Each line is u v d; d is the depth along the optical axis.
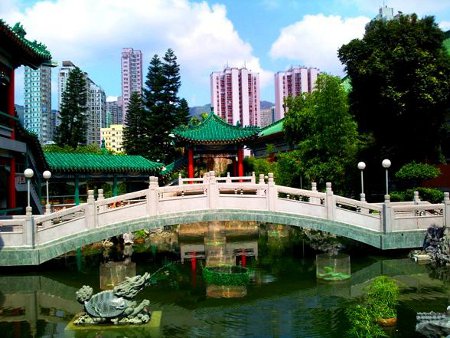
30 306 15.88
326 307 15.04
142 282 13.92
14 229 20.80
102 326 13.30
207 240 30.22
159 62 53.53
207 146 36.53
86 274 20.47
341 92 32.12
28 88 89.06
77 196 33.72
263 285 18.17
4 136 24.47
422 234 21.72
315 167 32.53
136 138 54.31
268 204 21.84
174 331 13.04
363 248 24.09
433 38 27.33
